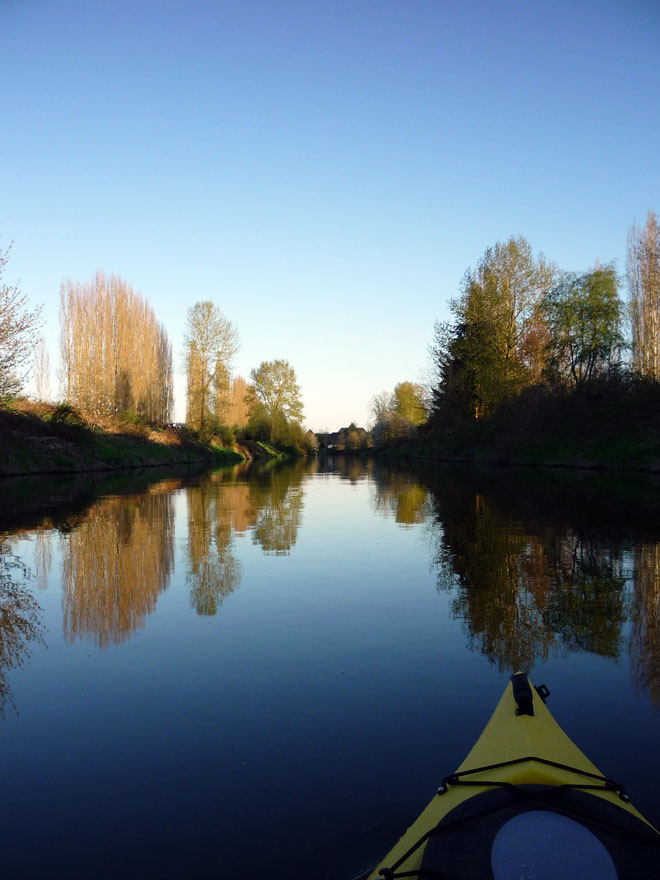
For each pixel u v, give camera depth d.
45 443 24.50
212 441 47.44
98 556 7.88
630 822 2.04
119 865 2.28
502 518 11.13
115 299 38.72
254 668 4.20
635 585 6.28
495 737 2.71
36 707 3.63
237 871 2.23
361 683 3.92
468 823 2.08
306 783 2.78
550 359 31.12
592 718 3.42
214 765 2.96
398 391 69.44
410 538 9.27
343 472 30.69
